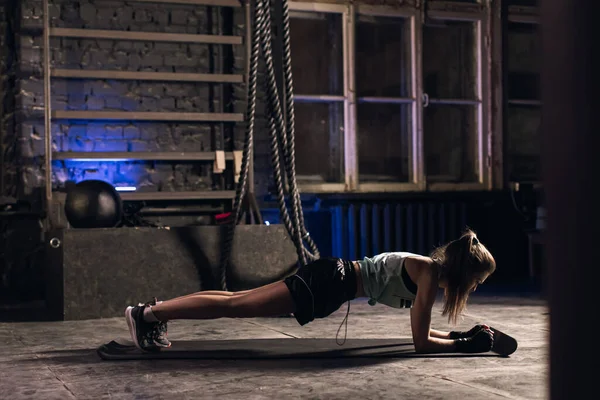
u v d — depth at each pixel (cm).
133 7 652
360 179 745
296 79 715
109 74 634
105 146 644
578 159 74
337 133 731
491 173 791
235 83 682
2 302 603
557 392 77
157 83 659
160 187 659
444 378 292
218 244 549
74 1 635
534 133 823
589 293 74
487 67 791
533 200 794
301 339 398
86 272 509
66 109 631
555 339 77
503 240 791
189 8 670
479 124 789
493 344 343
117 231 518
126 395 270
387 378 294
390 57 759
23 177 614
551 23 76
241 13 685
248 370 315
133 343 381
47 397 269
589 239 73
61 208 608
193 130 670
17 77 617
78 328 464
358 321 477
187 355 345
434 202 755
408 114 761
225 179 680
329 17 729
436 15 766
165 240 532
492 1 789
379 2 741
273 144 533
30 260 616
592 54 73
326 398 260
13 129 624
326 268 334
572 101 74
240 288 556
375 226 716
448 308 333
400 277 334
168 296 533
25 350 381
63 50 630
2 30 624
